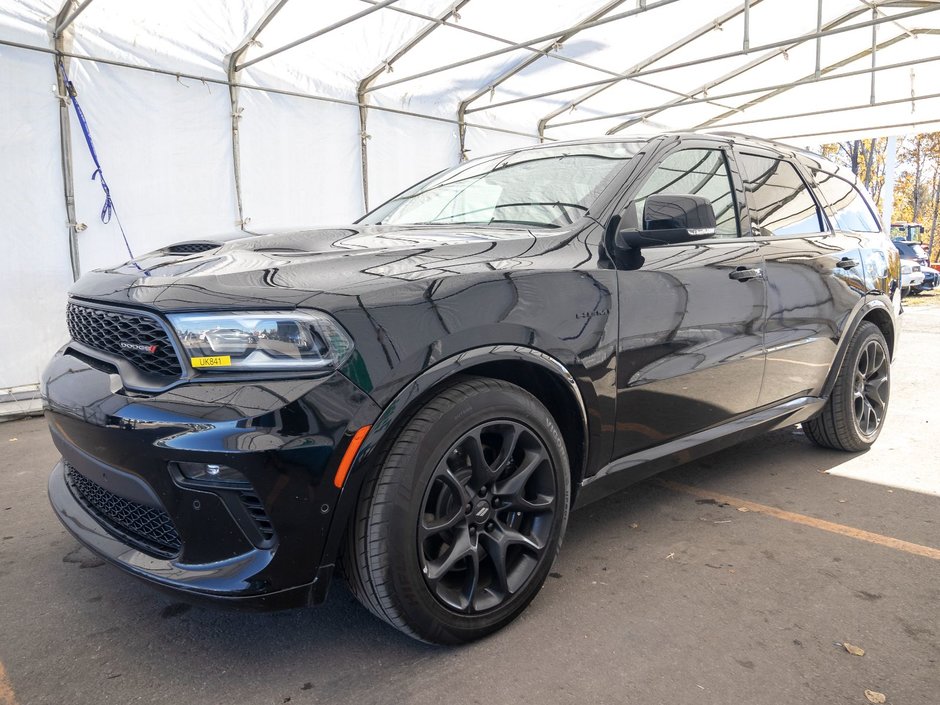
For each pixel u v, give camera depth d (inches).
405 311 68.4
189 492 64.3
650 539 105.1
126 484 68.4
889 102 411.5
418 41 292.0
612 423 89.0
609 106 425.1
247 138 273.3
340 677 71.2
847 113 459.8
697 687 69.2
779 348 118.1
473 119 374.6
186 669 73.1
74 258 226.5
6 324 214.5
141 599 88.2
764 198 124.0
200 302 65.9
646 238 87.2
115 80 233.9
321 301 65.4
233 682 70.7
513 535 78.4
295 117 289.1
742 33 350.9
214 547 65.6
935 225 1304.1
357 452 64.5
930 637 78.5
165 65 246.4
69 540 106.8
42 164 217.9
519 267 80.0
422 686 69.6
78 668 73.5
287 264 72.2
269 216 283.7
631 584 90.7
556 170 106.1
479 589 77.8
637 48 347.6
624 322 88.4
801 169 139.8
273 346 64.0
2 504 123.0
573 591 88.9
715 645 76.6
